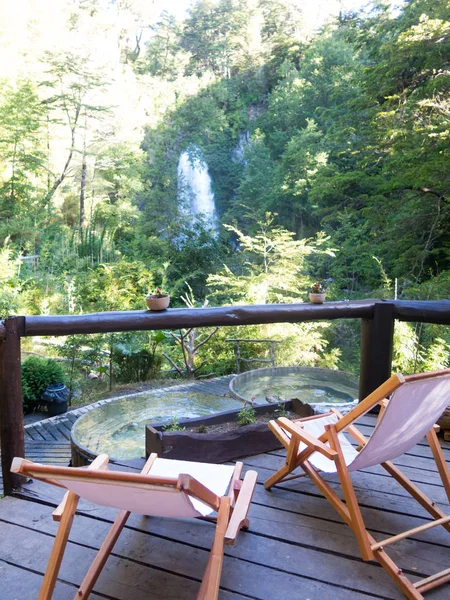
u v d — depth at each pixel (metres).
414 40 10.75
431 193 11.48
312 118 26.83
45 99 22.67
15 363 2.33
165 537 2.01
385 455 1.95
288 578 1.78
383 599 1.68
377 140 12.56
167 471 1.86
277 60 34.25
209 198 29.39
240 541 1.98
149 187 26.20
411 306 3.01
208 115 29.45
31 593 1.71
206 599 1.38
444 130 10.62
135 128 26.59
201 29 36.19
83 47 23.78
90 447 3.67
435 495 2.29
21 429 2.38
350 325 9.91
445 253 11.71
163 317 2.67
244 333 8.48
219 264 18.56
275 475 2.27
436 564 1.85
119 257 16.84
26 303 11.77
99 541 1.98
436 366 6.05
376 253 12.88
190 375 8.19
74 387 7.83
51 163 23.38
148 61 34.66
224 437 2.57
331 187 13.59
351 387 5.66
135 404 4.79
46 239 17.50
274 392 5.48
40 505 2.25
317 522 2.10
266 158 27.66
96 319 2.52
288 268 11.76
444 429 2.87
